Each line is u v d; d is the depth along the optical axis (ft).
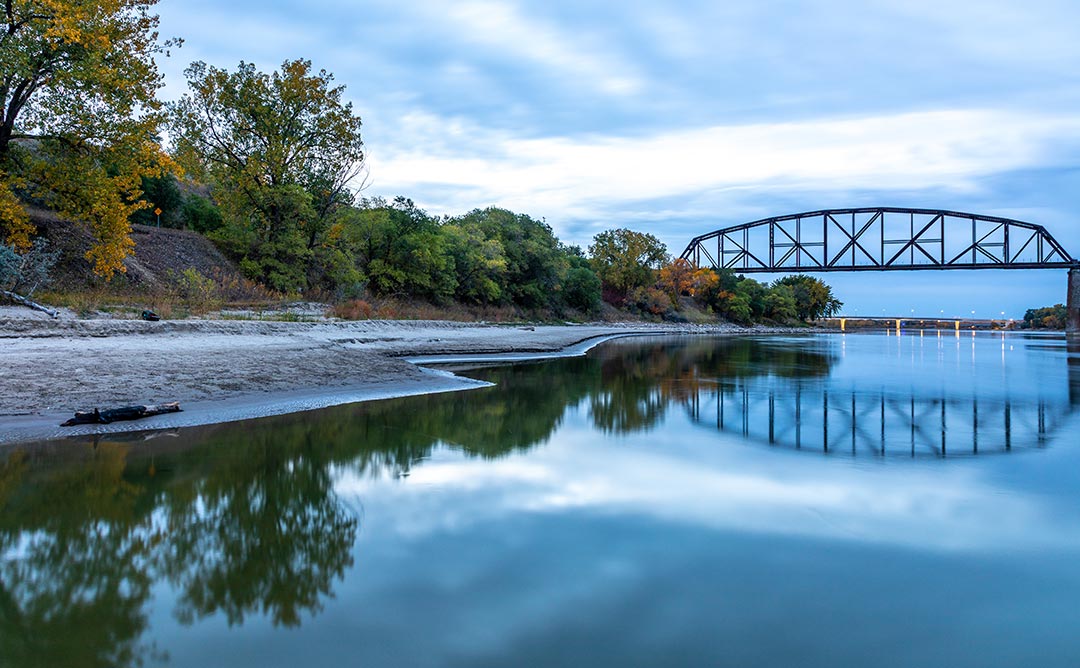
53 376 34.30
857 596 12.76
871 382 61.36
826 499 19.86
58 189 63.77
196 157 100.48
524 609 11.93
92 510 17.49
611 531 16.57
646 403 43.78
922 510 18.83
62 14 57.77
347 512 17.89
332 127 108.17
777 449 28.17
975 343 194.70
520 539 15.87
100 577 13.07
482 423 33.68
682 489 20.99
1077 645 10.84
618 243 295.48
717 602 12.41
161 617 11.40
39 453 23.85
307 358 50.90
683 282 333.42
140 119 65.62
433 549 15.12
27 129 62.54
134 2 65.31
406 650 10.40
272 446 26.11
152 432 28.32
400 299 138.21
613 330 206.39
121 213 64.18
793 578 13.61
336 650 10.34
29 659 9.87
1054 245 327.26
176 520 16.79
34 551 14.48
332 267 113.91
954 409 42.14
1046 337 294.05
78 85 61.11
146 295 74.13
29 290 57.21
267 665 9.80
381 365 55.62
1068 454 27.25
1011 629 11.45
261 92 100.73
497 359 84.48
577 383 57.21
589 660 10.16
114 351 41.65
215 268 95.04
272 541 15.44
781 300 432.66
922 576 13.83
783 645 10.71
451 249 159.33
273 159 100.01
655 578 13.52
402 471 22.72
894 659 10.33
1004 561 14.73
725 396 48.57
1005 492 20.88
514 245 193.06
